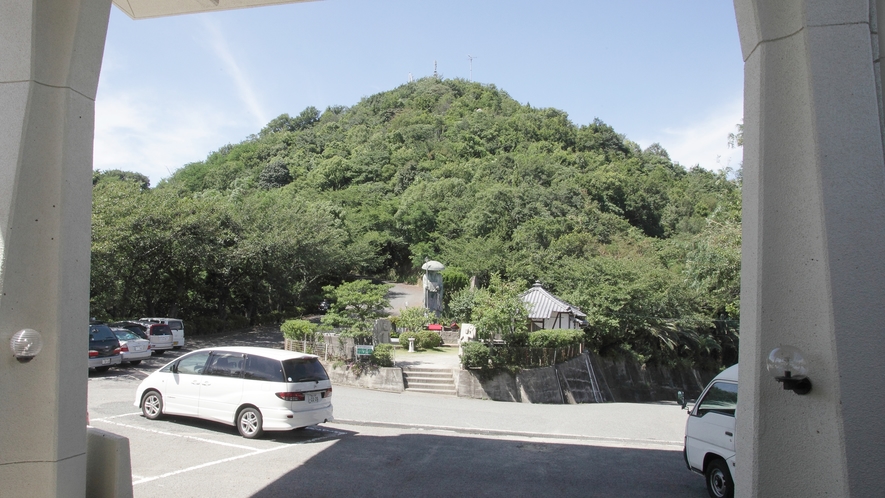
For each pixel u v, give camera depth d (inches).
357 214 1927.9
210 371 406.9
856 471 122.3
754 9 141.6
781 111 138.9
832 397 125.3
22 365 149.6
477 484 289.6
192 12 236.4
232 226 1196.5
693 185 2874.0
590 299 964.0
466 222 1834.4
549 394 732.7
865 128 131.0
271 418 375.2
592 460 365.1
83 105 162.4
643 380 980.6
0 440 146.5
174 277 1152.2
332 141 3176.7
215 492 255.9
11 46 154.3
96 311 1010.1
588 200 1882.4
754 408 135.6
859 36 134.0
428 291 1126.4
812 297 130.9
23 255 150.7
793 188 136.3
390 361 727.1
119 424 402.3
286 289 1354.6
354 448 366.0
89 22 160.7
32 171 152.6
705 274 1010.1
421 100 3919.8
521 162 2363.4
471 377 706.2
